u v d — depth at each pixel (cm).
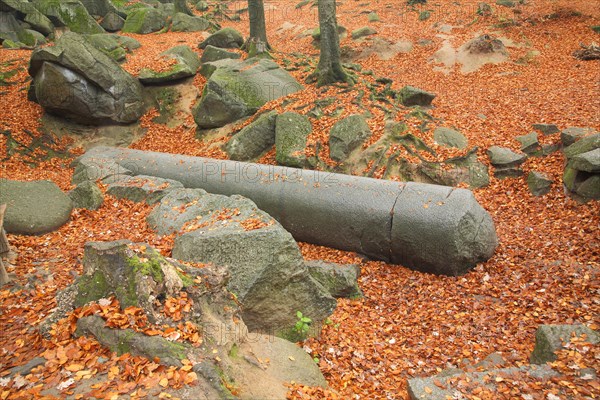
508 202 1038
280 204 918
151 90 1698
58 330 462
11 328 520
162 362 395
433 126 1280
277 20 2900
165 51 1881
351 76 1590
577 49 1870
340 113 1364
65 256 740
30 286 628
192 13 2680
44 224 830
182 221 794
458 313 693
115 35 2078
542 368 484
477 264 800
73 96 1441
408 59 2020
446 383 475
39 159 1407
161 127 1628
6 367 434
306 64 1828
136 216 908
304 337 628
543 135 1216
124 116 1572
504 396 449
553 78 1644
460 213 760
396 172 1155
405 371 581
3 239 691
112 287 461
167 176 1065
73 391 377
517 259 809
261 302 595
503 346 604
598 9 2159
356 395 523
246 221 681
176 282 463
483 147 1192
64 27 2258
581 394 440
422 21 2384
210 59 1908
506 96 1539
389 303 745
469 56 1902
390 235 807
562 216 930
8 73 1659
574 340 511
